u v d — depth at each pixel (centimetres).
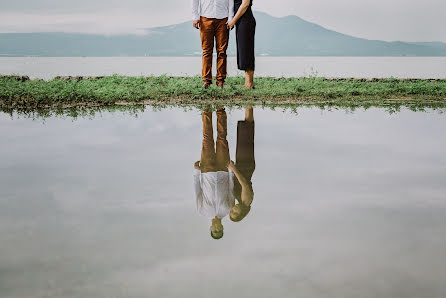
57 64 2517
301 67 2034
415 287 117
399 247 145
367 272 126
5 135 379
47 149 321
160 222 170
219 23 652
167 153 309
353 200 199
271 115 502
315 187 222
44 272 127
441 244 147
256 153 310
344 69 1819
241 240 150
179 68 1811
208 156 300
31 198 204
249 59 675
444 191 214
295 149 324
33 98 600
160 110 546
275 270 127
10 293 114
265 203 195
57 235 156
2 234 158
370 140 357
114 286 117
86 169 261
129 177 242
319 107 575
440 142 348
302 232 158
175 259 134
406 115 503
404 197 205
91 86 712
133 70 1641
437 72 1580
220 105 592
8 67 2017
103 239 152
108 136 376
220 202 196
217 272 125
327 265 130
